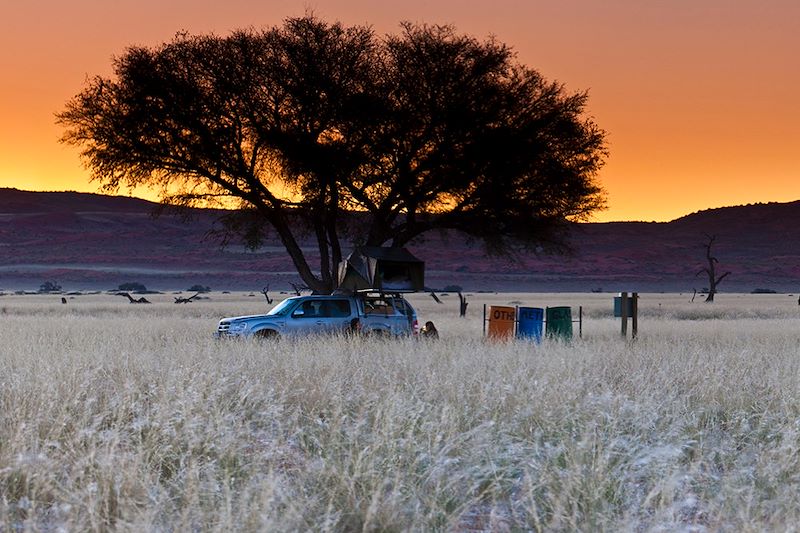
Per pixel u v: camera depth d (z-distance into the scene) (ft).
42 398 43.57
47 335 105.50
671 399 47.93
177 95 132.16
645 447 34.53
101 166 137.59
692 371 60.64
